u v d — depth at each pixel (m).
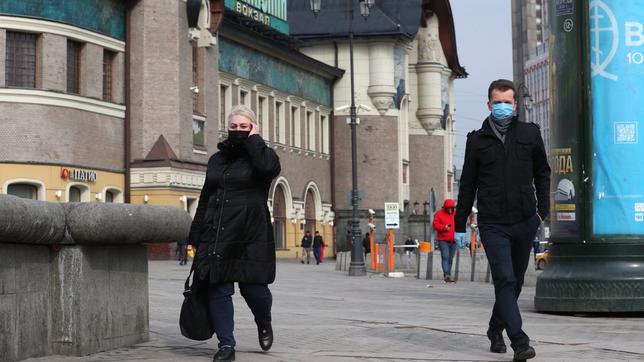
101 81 71.94
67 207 13.77
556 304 22.55
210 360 14.02
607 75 22.84
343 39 116.94
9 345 12.64
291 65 107.19
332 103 118.56
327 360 14.23
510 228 14.29
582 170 22.83
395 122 117.81
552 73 23.67
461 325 19.50
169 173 75.31
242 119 13.89
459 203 14.62
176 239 15.45
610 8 22.83
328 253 115.25
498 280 14.21
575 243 22.70
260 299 14.47
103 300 14.48
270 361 14.05
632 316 22.38
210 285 13.86
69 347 13.86
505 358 14.74
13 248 12.78
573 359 14.62
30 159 65.19
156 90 76.44
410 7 119.62
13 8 64.75
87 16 70.00
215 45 83.19
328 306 25.38
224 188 13.88
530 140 14.30
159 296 28.81
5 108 64.56
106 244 14.49
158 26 76.56
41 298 13.58
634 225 22.42
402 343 16.48
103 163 72.06
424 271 48.38
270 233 14.13
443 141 132.50
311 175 111.75
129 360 13.76
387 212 54.12
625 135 22.64
